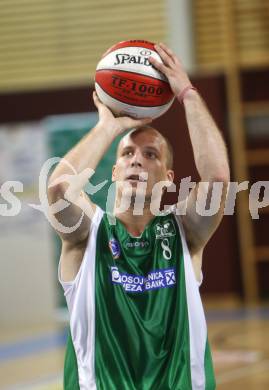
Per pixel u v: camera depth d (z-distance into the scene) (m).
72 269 4.02
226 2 16.25
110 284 3.96
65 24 16.81
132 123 4.14
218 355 10.19
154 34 16.59
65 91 16.47
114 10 16.73
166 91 4.17
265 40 16.42
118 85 4.12
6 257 15.80
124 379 3.84
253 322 13.12
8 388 8.78
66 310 15.61
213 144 3.98
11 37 16.91
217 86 16.14
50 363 10.48
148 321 3.91
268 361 9.58
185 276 4.01
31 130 15.88
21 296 15.77
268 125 16.33
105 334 3.90
